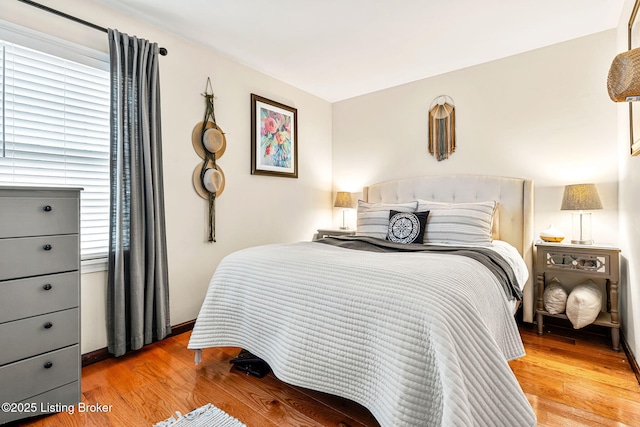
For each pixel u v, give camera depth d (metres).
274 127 3.46
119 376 1.89
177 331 2.55
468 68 3.21
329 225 4.28
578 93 2.67
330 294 1.44
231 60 3.01
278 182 3.55
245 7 2.21
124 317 2.13
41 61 1.93
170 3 2.16
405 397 1.12
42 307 1.49
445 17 2.34
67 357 1.56
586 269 2.35
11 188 1.39
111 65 2.10
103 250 2.21
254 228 3.26
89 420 1.49
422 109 3.53
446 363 1.05
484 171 3.13
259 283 1.75
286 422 1.48
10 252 1.40
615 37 2.52
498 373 1.15
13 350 1.41
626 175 2.21
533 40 2.70
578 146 2.68
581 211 2.55
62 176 2.04
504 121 3.02
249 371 1.90
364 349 1.29
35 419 1.50
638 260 1.89
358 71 3.32
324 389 1.39
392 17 2.34
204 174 2.75
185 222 2.64
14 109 1.84
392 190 3.63
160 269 2.33
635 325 1.97
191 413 1.54
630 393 1.69
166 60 2.50
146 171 2.25
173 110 2.55
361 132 4.04
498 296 1.62
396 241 2.69
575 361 2.07
